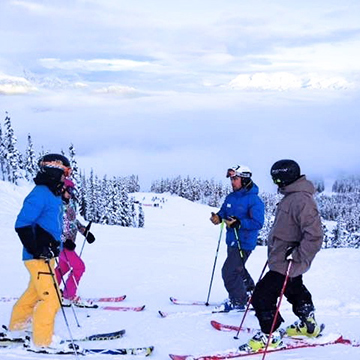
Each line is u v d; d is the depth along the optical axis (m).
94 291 6.88
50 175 4.08
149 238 15.28
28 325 4.38
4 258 9.56
